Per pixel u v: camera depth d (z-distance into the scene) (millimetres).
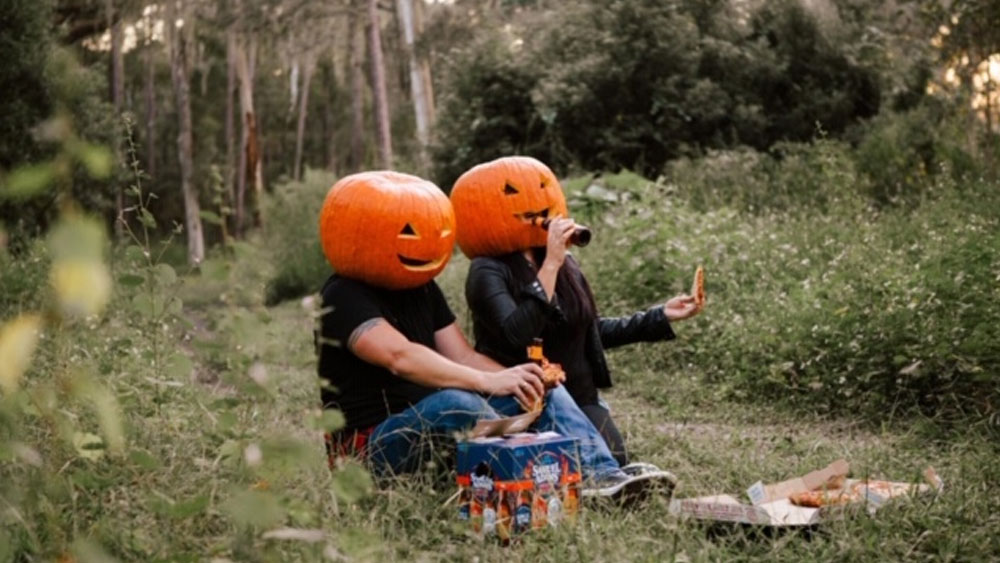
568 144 18984
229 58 46969
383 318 4434
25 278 7270
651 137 18547
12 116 14758
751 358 7742
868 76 18844
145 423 4203
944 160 13797
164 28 38406
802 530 3842
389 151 32156
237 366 3008
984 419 5801
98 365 5137
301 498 3363
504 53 20344
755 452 5426
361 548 2758
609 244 11359
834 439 6172
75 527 2959
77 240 1377
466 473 3951
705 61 18703
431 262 4562
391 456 4270
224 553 2842
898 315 6938
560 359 4863
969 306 6641
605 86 18531
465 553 3471
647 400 7855
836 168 13781
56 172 1483
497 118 19922
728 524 3832
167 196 49344
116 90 35906
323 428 2682
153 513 3285
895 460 5223
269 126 56250
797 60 18859
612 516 3922
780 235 10844
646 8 18578
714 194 13977
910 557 3582
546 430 4426
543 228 4918
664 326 5164
